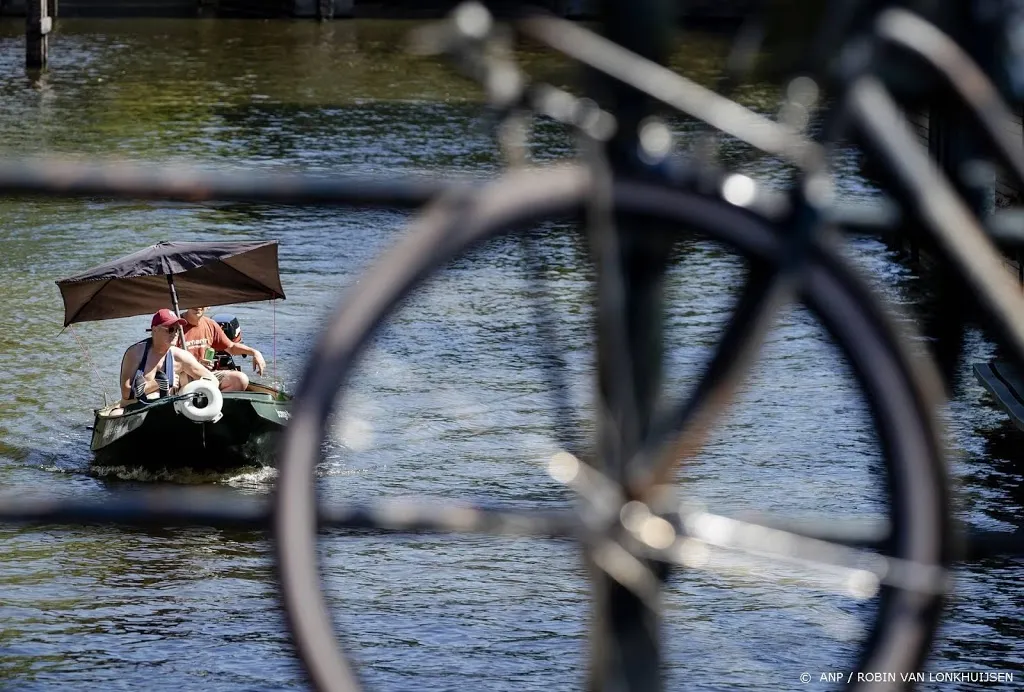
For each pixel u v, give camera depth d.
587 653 4.60
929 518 3.64
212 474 37.16
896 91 4.16
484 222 3.54
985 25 4.35
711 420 3.87
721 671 22.91
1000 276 3.94
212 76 100.31
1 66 102.56
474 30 3.62
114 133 80.31
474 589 27.72
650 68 3.80
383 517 4.05
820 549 3.80
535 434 37.28
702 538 3.93
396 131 81.06
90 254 56.78
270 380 42.84
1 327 47.91
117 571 29.06
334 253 56.09
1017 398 31.44
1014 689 22.39
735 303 3.80
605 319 3.98
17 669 24.75
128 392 38.34
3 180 5.48
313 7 135.00
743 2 4.00
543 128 63.38
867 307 3.66
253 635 26.28
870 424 3.68
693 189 3.66
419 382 40.84
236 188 5.52
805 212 3.67
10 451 37.84
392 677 24.09
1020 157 4.12
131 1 135.12
